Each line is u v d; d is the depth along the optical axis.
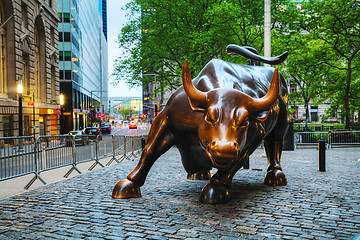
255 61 9.26
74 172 11.09
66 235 4.33
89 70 77.88
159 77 29.62
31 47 31.89
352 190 7.12
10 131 27.70
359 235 1.48
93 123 74.94
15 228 4.61
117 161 13.84
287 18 23.58
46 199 6.32
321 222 4.88
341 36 23.17
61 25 51.38
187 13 25.72
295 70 25.95
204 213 5.31
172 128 6.22
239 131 4.82
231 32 24.50
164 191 7.00
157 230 4.50
